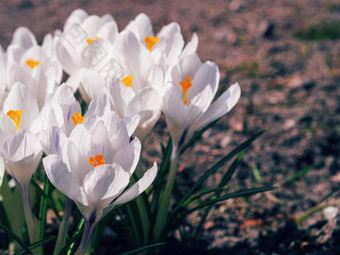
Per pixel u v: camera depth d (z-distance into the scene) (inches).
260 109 28.9
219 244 20.8
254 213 22.3
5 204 18.0
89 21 18.2
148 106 15.8
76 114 14.9
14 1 45.5
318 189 23.6
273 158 25.1
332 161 25.0
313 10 43.3
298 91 30.8
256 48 36.5
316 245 20.6
